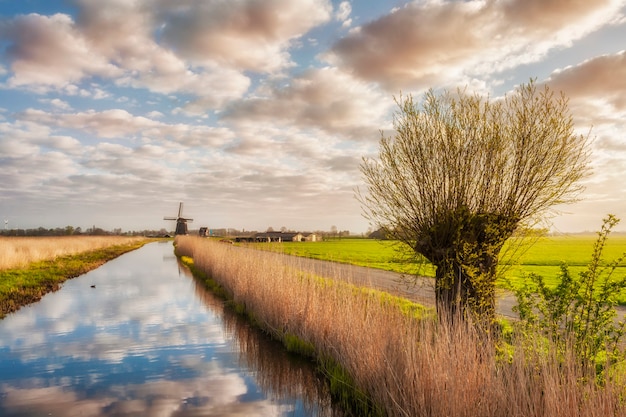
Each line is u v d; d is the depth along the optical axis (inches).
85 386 391.2
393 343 322.3
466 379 241.8
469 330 268.2
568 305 257.1
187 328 613.6
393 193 385.7
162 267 1601.9
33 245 1772.9
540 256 1688.0
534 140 347.3
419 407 266.7
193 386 390.9
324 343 452.8
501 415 220.5
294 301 539.2
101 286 1048.2
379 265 1199.6
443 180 368.2
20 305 781.9
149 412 335.6
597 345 239.9
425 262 395.5
